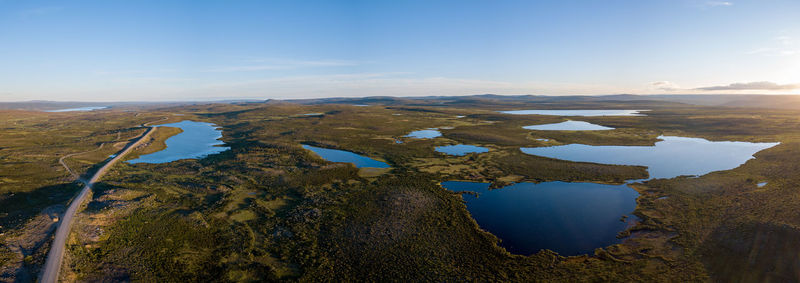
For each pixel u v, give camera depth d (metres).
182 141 102.12
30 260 29.42
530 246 34.28
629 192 49.97
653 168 63.91
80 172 60.75
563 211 43.25
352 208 43.34
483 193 50.31
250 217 40.91
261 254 32.34
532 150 83.50
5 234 34.00
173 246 33.66
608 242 34.84
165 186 52.09
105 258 31.14
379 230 37.09
